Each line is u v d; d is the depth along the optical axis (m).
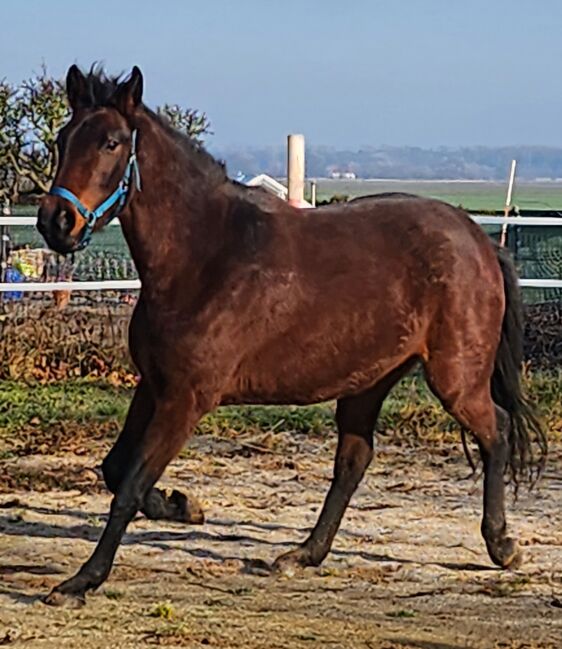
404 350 7.17
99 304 14.74
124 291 15.34
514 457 7.58
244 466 10.34
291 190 13.69
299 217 7.05
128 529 8.30
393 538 8.23
